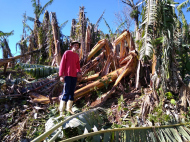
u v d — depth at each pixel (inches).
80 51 243.9
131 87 178.5
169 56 142.5
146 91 151.4
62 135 93.4
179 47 157.6
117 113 129.3
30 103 158.9
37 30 363.6
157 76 143.8
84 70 196.9
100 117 120.6
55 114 133.8
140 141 88.1
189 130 102.3
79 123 91.1
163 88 138.9
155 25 139.2
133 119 118.6
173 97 140.6
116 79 183.5
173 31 144.4
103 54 203.2
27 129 119.0
